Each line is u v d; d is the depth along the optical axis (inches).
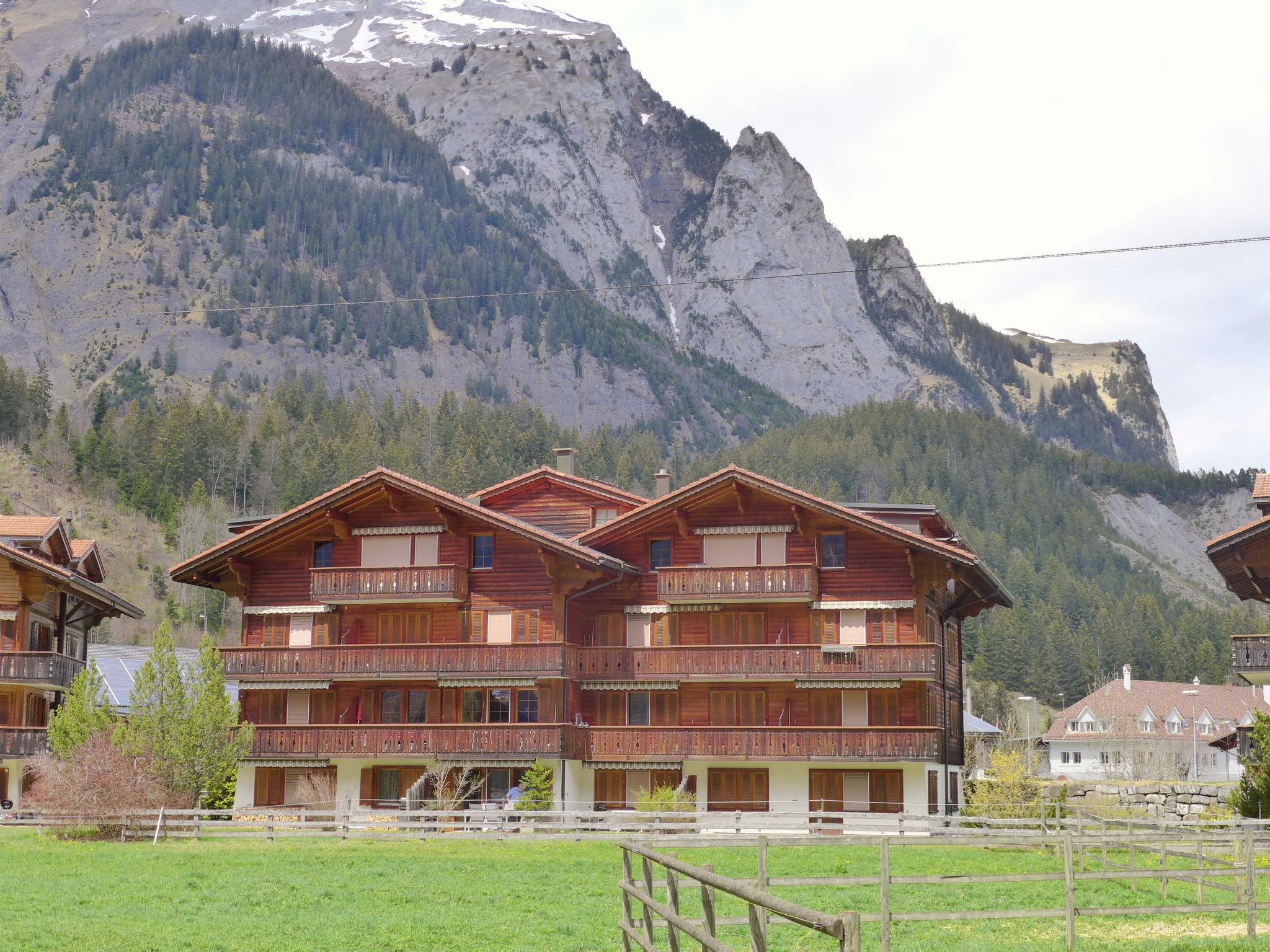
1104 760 5310.0
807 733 2058.3
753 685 2160.4
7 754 2223.2
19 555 2247.8
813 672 2096.5
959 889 1200.2
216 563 2268.7
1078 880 1247.5
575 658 2162.9
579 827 1752.0
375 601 2178.9
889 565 2132.1
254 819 2065.7
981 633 7209.6
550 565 2150.6
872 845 1721.2
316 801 2108.8
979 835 994.7
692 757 2081.7
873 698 2116.1
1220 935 909.8
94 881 1239.5
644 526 2208.4
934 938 914.1
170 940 900.6
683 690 2182.6
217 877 1296.8
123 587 6653.5
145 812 1713.8
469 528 2225.6
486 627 2194.9
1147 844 1230.9
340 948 876.0
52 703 2497.5
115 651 3469.5
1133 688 5748.0
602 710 2196.1
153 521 7549.2
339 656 2181.3
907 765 2073.1
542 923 987.3
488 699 2172.7
